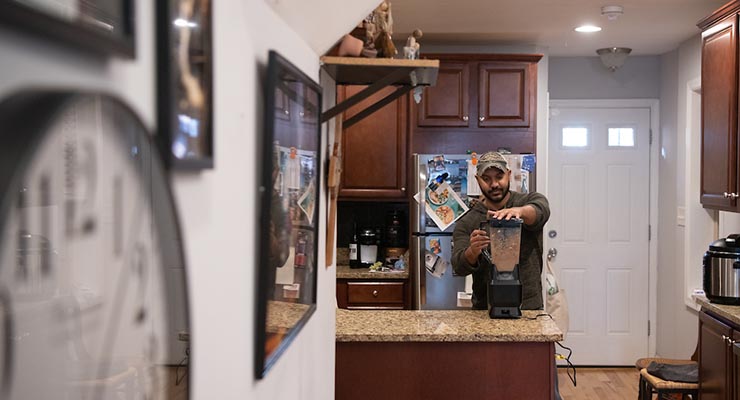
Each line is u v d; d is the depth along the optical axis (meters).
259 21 1.16
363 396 2.92
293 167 1.37
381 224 5.73
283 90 1.26
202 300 0.86
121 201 0.60
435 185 4.86
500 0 4.16
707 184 4.26
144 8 0.67
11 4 0.44
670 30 5.04
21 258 0.47
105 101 0.57
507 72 5.24
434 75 2.06
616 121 6.26
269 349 1.21
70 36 0.51
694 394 4.00
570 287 6.29
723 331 3.63
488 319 3.15
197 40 0.81
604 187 6.27
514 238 3.11
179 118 0.74
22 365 0.47
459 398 2.92
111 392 0.59
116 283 0.60
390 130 5.24
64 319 0.52
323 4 1.53
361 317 3.20
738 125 3.83
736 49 3.84
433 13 4.51
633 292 6.26
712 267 3.87
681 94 5.62
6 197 0.44
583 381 5.79
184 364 0.77
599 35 5.24
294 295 1.44
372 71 1.99
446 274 4.87
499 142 5.25
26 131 0.46
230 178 0.99
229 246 0.99
